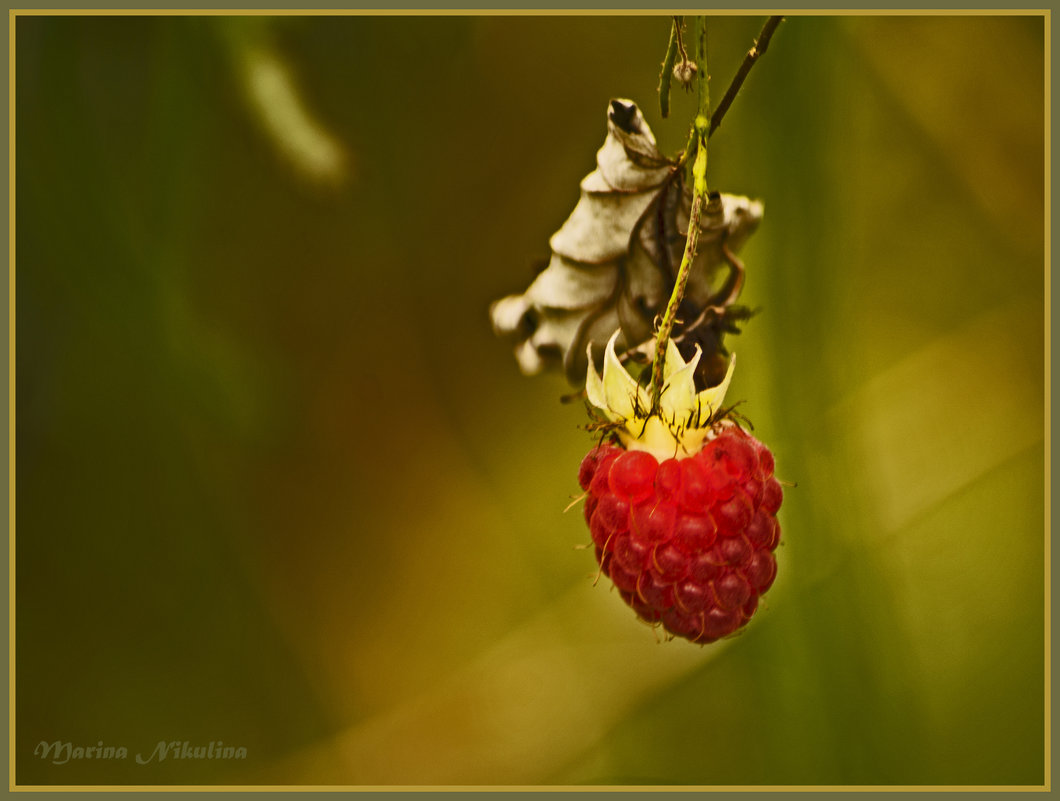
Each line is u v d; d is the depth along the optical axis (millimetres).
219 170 517
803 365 478
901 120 624
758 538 407
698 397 408
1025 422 624
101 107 498
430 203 622
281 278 586
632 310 418
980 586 602
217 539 630
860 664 487
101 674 625
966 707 577
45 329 561
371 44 551
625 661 599
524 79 616
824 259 477
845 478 482
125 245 504
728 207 420
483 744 618
